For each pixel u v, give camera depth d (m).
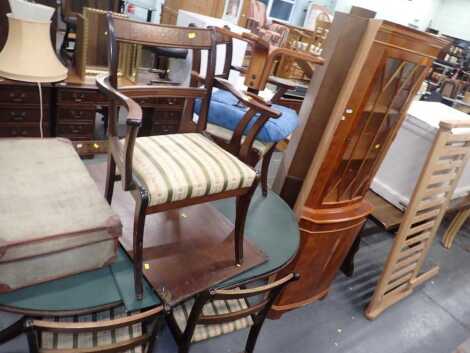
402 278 2.10
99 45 2.39
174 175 1.04
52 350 0.87
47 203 1.03
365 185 1.81
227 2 4.48
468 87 5.82
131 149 0.95
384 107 1.55
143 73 2.91
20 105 2.15
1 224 0.91
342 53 1.50
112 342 1.05
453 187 2.01
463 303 2.32
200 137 1.37
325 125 1.65
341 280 2.27
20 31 1.41
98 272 1.09
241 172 1.17
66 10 2.71
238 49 2.70
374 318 2.00
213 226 1.47
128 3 4.01
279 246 1.45
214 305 1.31
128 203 1.41
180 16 2.95
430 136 2.13
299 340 1.77
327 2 7.54
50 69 1.50
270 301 1.23
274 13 7.21
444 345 1.95
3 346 1.38
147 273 1.13
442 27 9.73
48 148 1.31
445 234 2.94
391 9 8.59
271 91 2.82
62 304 0.96
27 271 0.94
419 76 1.55
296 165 1.79
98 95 2.35
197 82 1.59
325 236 1.70
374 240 2.76
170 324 1.26
